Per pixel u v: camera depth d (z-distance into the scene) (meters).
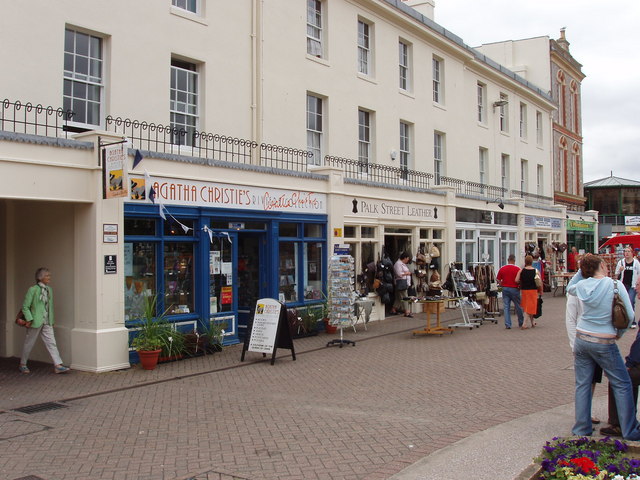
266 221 13.28
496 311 17.98
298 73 15.58
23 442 6.36
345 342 12.69
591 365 6.07
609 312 5.84
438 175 22.05
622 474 4.70
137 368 10.23
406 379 9.34
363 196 16.28
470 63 24.06
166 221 11.19
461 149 23.33
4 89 9.84
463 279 16.05
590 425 6.07
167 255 11.32
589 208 50.56
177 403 7.96
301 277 14.30
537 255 24.97
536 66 33.84
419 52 20.77
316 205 14.66
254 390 8.70
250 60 14.33
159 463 5.71
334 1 16.92
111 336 9.99
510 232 25.77
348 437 6.42
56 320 10.52
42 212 10.74
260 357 11.30
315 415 7.30
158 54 12.27
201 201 11.62
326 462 5.67
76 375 9.70
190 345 11.10
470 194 23.11
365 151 18.41
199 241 11.68
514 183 28.20
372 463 5.62
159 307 10.98
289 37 15.35
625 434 5.78
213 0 13.45
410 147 20.31
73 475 5.43
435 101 22.12
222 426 6.89
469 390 8.52
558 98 35.12
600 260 6.12
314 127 16.45
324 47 16.75
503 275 15.41
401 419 7.09
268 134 14.61
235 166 12.31
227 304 12.56
